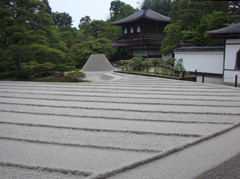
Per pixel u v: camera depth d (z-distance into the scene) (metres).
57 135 3.52
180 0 21.53
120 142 3.20
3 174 2.46
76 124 4.03
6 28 11.36
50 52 12.12
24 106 5.47
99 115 4.56
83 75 11.36
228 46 10.77
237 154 2.79
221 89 7.45
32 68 13.84
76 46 24.02
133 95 6.59
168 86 8.27
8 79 12.88
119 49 31.28
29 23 12.73
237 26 9.85
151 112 4.70
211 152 2.87
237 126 3.84
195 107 5.05
